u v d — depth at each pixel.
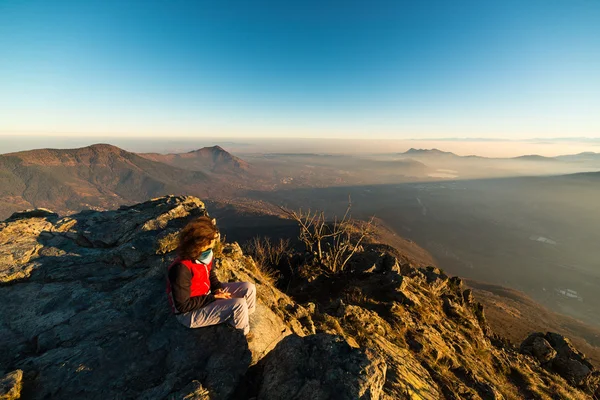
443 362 9.73
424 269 21.80
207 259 4.52
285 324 6.44
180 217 9.18
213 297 4.57
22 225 8.59
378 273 19.53
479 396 7.76
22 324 5.02
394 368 6.98
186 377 4.03
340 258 21.64
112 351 4.40
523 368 13.05
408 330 11.60
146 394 3.70
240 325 4.67
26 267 6.75
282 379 4.08
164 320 5.05
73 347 4.45
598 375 14.13
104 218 9.42
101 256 7.42
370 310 12.91
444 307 17.11
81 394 3.71
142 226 8.43
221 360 4.34
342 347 4.54
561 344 15.64
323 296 17.38
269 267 21.44
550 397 10.95
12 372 3.71
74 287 6.16
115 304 5.55
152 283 6.05
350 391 3.75
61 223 8.91
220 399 3.83
